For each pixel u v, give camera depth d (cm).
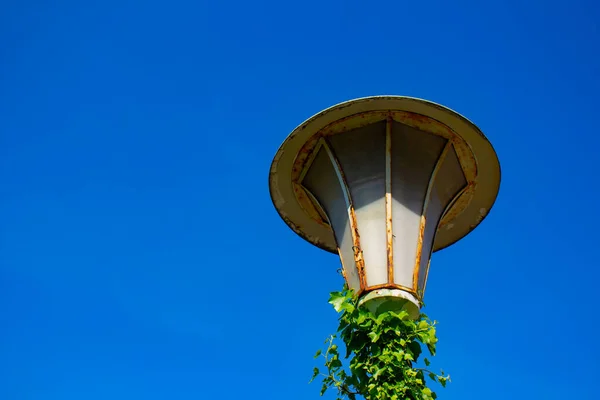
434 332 818
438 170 952
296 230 1084
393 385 775
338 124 956
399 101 923
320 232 1085
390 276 843
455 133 947
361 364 805
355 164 945
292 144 976
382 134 945
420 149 949
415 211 913
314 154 989
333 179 961
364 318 817
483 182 998
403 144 943
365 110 939
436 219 954
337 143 964
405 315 810
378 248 870
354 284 874
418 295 857
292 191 1027
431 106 921
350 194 929
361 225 898
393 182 917
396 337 809
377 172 927
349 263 895
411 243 885
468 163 979
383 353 793
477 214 1042
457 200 1020
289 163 998
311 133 966
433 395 790
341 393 810
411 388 777
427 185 941
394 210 895
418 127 948
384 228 880
